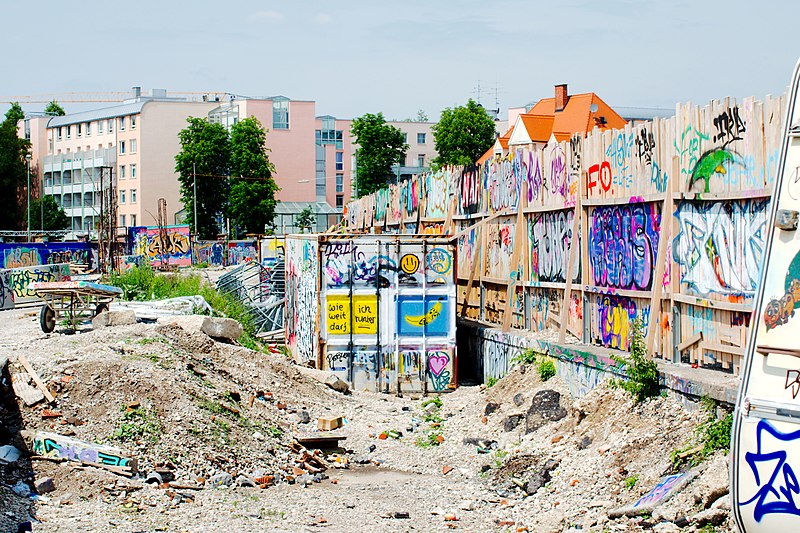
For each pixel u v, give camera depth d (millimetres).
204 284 33250
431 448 13898
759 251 11398
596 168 15203
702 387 10945
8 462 10883
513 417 14156
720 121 12055
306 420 14875
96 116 103500
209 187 84625
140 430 11930
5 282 32250
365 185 77562
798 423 6656
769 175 11164
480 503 11180
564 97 48906
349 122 117688
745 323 11578
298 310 20609
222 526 9906
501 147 51406
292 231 97438
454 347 17938
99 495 10500
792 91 7324
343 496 11383
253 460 12406
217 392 14094
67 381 12805
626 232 14266
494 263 19750
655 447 10969
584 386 13836
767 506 6723
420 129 116375
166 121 97438
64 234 92750
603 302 14898
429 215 24844
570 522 10070
